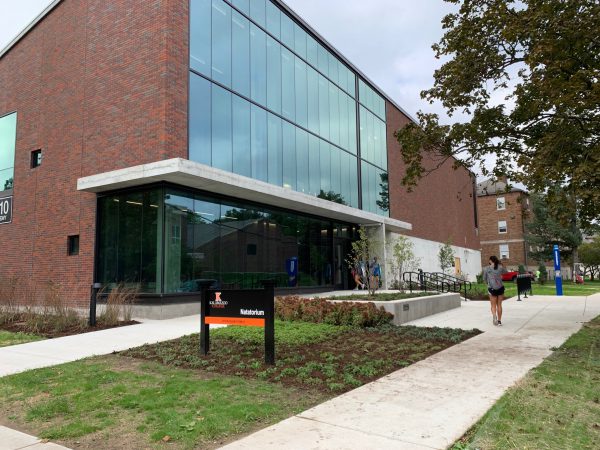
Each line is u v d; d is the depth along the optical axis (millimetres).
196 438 4316
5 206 20078
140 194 14969
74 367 7430
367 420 4699
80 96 17156
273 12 20219
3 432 4664
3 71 21328
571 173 9492
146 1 15180
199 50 15672
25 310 13320
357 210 23266
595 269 64562
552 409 4918
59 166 17750
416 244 33219
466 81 11422
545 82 9320
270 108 19250
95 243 16000
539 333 10469
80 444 4285
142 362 7766
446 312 15758
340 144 24953
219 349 8422
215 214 16312
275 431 4422
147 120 14547
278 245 19609
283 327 10547
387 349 8523
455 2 11742
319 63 23781
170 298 14141
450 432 4332
